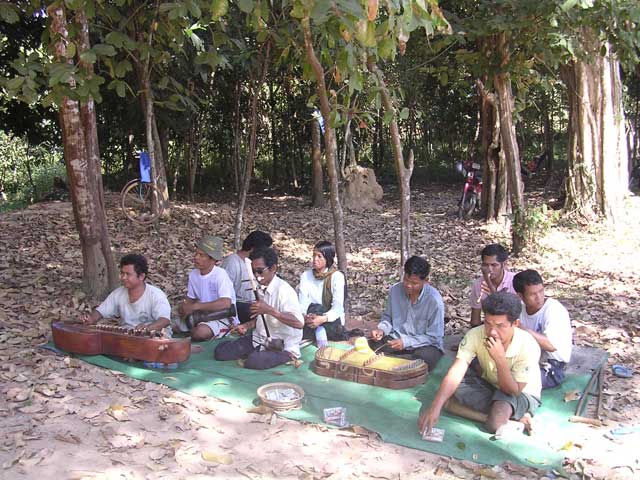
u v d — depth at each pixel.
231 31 10.85
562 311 4.92
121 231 10.74
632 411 4.70
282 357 5.38
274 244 11.08
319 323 5.74
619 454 4.03
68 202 13.59
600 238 11.39
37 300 7.01
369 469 3.82
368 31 2.91
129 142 16.16
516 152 10.28
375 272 9.31
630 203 14.20
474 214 14.28
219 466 3.82
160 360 5.14
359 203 15.24
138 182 10.95
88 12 5.25
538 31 8.06
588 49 8.71
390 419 4.40
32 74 4.77
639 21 7.41
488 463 3.89
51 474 3.66
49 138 15.70
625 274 9.02
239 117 17.30
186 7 4.95
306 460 3.91
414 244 11.40
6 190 16.92
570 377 5.12
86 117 6.79
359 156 19.58
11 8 5.35
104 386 4.83
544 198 16.42
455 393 4.48
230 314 6.09
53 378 4.89
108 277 7.21
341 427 4.30
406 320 5.53
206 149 18.19
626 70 8.32
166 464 3.81
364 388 4.92
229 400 4.69
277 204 15.98
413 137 20.27
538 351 4.39
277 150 18.67
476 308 5.96
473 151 17.38
